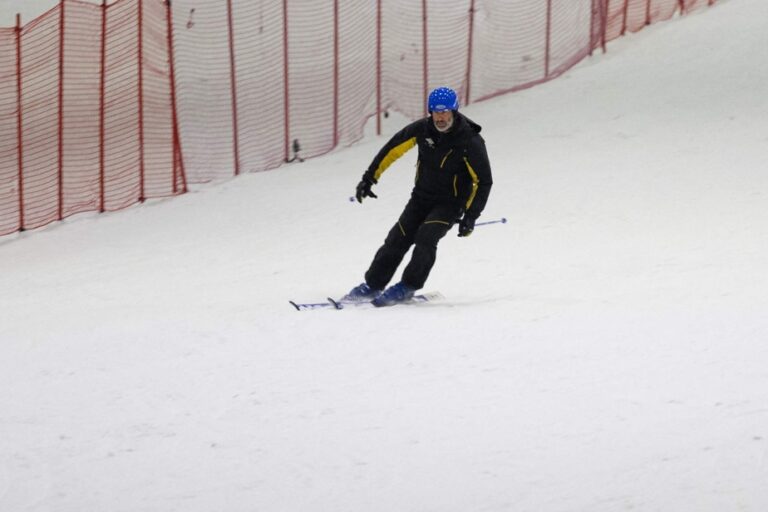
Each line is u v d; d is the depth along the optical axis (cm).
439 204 1792
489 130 4003
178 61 4525
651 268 2094
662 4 5003
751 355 1231
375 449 995
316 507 870
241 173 4038
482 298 1878
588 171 3353
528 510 832
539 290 1927
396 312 1698
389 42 4666
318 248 2772
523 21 4806
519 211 2959
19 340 1694
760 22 4722
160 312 1903
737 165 3241
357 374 1277
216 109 4400
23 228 3669
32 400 1253
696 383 1126
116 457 1023
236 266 2630
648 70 4381
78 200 3866
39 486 956
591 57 4728
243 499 898
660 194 3006
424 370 1276
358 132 4306
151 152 4156
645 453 927
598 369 1220
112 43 4428
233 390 1235
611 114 3959
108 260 3022
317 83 4541
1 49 4388
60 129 3834
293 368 1326
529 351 1338
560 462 925
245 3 4853
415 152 3962
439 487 891
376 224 3028
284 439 1044
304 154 4159
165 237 3269
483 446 980
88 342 1587
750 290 1717
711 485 846
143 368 1378
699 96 4009
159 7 4416
